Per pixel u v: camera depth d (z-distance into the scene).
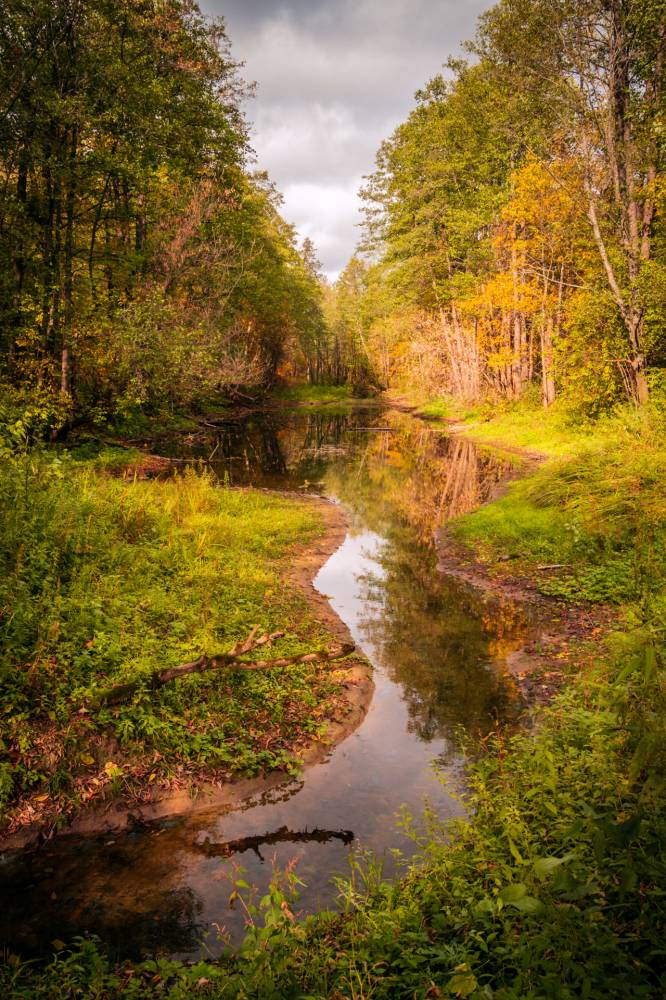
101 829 4.98
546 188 23.77
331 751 6.16
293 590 10.16
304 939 3.33
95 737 5.49
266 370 51.38
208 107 27.11
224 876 4.46
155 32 23.77
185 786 5.42
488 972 2.86
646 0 17.75
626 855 2.98
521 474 20.12
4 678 5.61
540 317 27.70
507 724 6.43
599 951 2.52
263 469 23.20
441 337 44.16
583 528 11.58
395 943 3.15
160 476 19.22
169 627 7.52
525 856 3.52
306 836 4.91
